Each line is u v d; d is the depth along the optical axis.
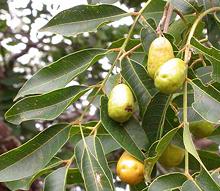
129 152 0.44
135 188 0.49
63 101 0.46
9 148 0.87
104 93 0.45
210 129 0.49
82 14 0.50
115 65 0.46
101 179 0.42
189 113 0.48
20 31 1.14
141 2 0.90
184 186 0.39
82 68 0.47
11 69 1.16
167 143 0.42
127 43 0.49
